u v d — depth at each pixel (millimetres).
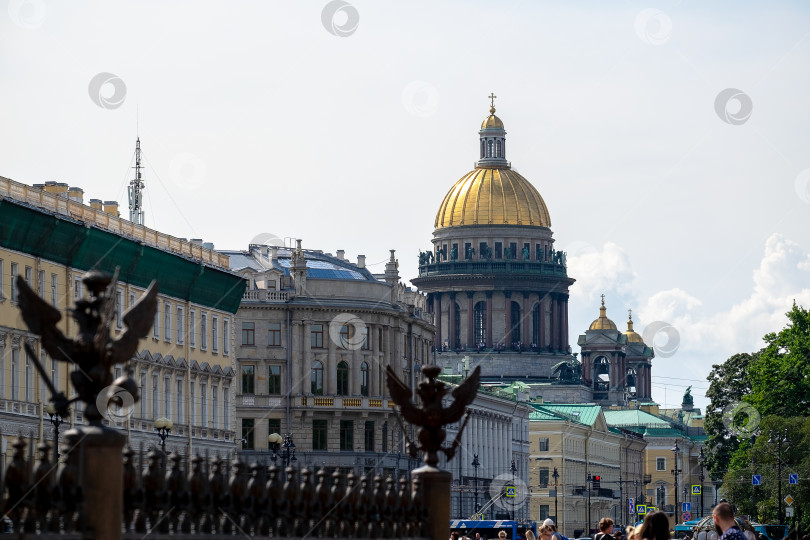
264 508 37906
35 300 31484
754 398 174625
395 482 45281
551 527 57844
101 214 121562
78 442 31438
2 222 103250
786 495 163875
